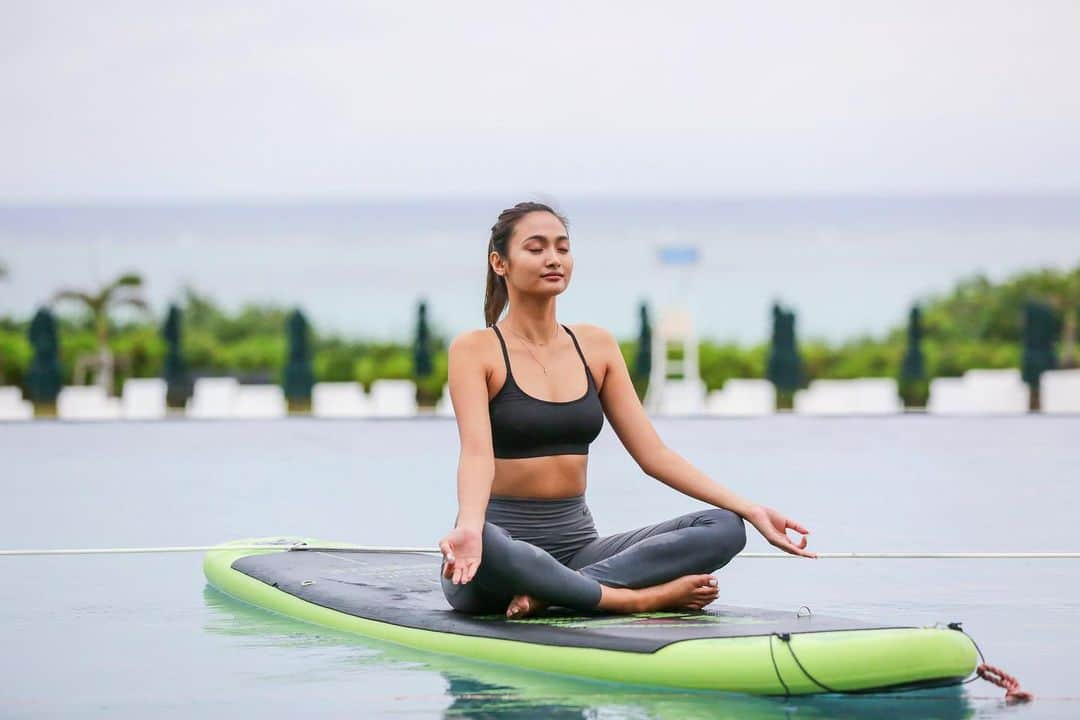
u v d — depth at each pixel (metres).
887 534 7.88
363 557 6.20
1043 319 19.62
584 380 5.09
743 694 4.04
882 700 4.04
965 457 12.87
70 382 24.12
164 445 14.72
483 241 40.41
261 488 10.57
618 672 4.17
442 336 26.53
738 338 25.48
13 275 34.66
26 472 11.98
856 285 37.19
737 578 6.36
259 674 4.41
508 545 4.62
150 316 28.03
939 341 27.73
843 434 15.73
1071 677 4.32
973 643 4.19
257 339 29.44
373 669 4.45
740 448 13.88
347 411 19.41
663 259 20.44
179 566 6.83
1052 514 8.77
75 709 4.02
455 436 15.70
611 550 4.94
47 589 6.16
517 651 4.42
